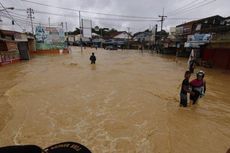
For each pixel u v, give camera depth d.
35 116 6.96
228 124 6.52
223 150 4.99
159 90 10.69
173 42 37.59
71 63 22.30
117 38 77.75
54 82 12.28
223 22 23.33
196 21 30.50
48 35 36.72
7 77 13.97
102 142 5.28
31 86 11.20
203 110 7.71
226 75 16.00
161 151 4.89
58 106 7.98
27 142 5.28
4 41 20.89
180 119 6.80
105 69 18.39
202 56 24.16
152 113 7.30
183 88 7.68
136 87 11.34
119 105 8.17
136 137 5.55
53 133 5.75
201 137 5.61
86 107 7.89
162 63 24.98
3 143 5.23
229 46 19.17
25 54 25.94
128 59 29.77
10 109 7.62
